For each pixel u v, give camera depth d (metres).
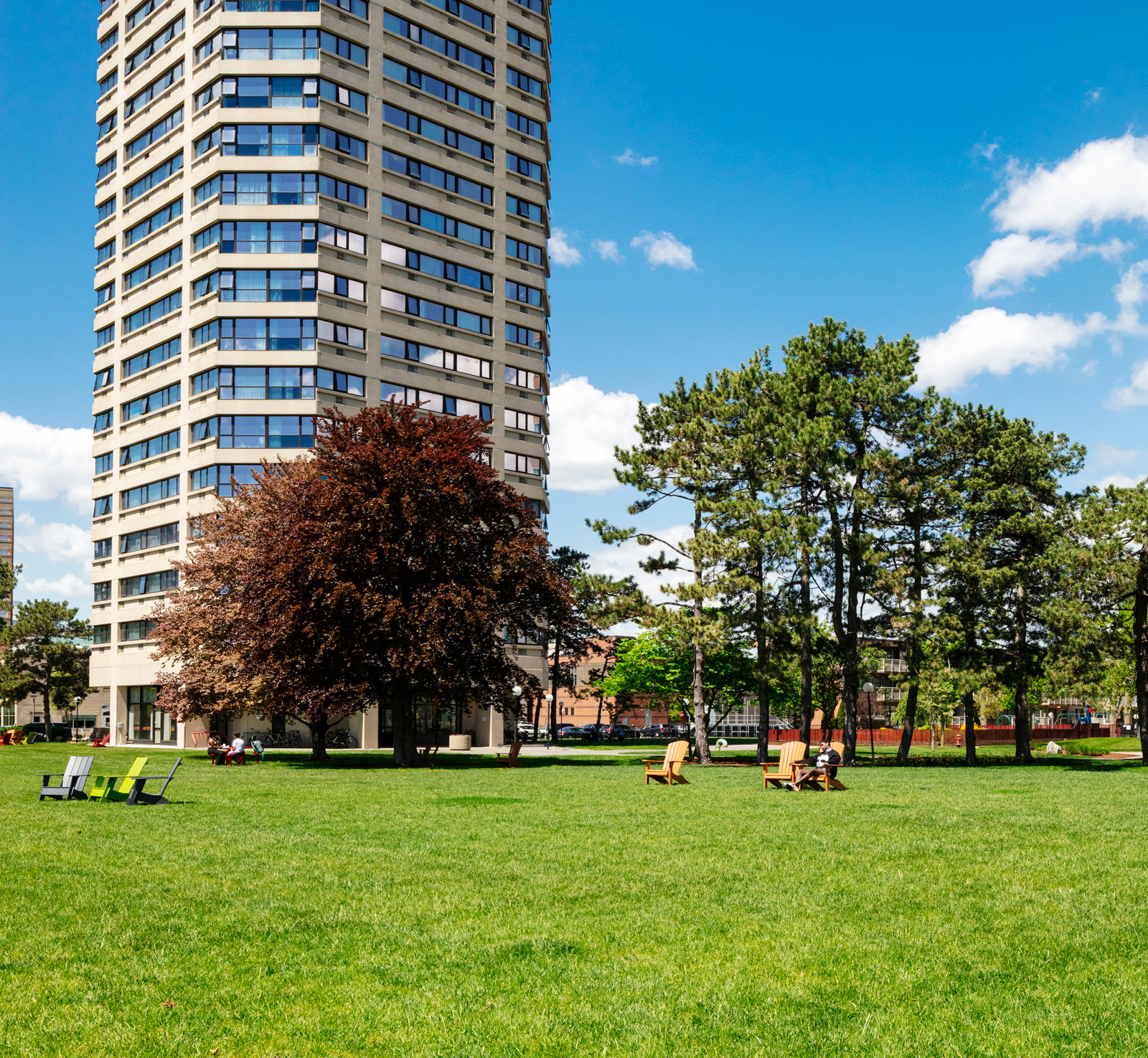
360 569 34.25
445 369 62.12
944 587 42.38
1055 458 44.47
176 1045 5.94
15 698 75.69
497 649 38.28
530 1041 6.02
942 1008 6.66
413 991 6.93
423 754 37.28
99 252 68.75
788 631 40.28
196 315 58.22
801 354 43.00
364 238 59.09
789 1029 6.25
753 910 9.34
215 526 43.22
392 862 11.63
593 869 11.25
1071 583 37.75
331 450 37.09
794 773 23.52
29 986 6.95
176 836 13.73
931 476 42.38
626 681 75.50
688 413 40.81
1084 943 8.20
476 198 65.31
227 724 56.91
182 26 61.38
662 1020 6.38
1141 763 41.47
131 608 62.66
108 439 66.06
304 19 58.06
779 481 39.16
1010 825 15.58
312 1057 5.79
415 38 63.09
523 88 69.50
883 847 13.02
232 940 8.12
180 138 60.84
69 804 18.17
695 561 38.53
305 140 57.62
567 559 77.88
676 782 25.94
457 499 35.97
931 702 40.03
